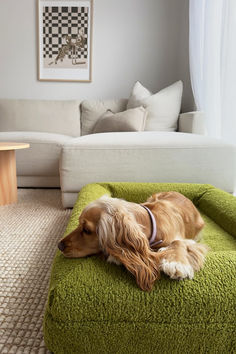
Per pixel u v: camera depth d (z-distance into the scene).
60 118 2.87
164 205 0.94
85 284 0.66
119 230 0.68
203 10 2.25
